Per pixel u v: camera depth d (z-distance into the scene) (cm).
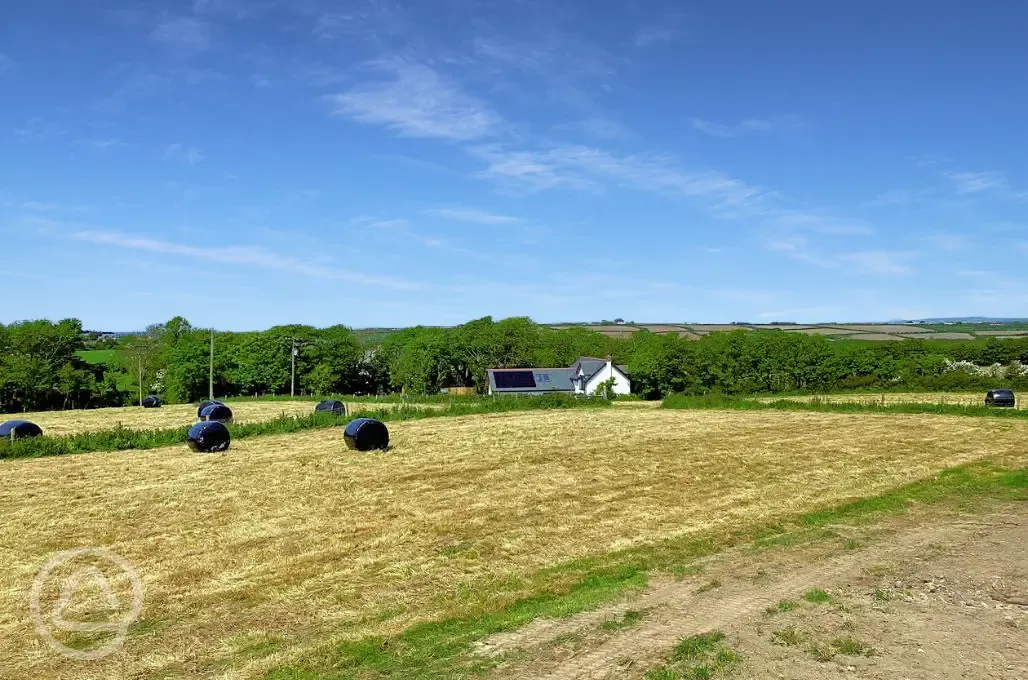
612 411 4494
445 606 1140
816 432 3222
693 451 2697
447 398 6462
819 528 1580
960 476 2172
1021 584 1193
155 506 1872
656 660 924
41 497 2000
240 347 8338
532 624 1056
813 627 1020
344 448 2881
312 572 1319
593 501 1864
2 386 7031
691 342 7475
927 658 915
